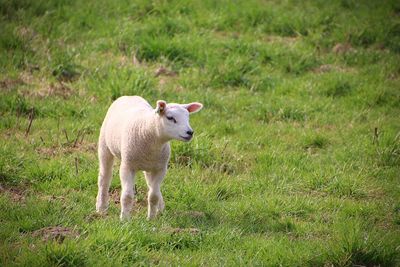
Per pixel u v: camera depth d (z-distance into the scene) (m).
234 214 13.30
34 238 11.30
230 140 16.86
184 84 19.94
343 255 11.43
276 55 22.20
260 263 11.20
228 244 11.86
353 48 23.38
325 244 11.95
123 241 11.23
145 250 11.28
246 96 19.75
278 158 16.22
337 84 20.64
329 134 17.83
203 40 22.22
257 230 12.83
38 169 14.41
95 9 23.72
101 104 18.23
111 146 13.02
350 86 20.72
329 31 24.38
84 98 18.42
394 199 14.45
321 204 14.10
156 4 24.36
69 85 19.08
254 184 14.81
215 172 15.20
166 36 22.30
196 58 21.50
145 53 21.30
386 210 13.91
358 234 12.04
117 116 13.08
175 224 12.47
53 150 15.68
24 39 20.59
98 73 19.55
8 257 10.59
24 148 15.53
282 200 14.03
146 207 13.73
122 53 21.20
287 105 19.08
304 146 17.27
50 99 18.12
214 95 19.45
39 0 23.20
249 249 11.64
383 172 15.62
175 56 21.47
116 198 14.05
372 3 26.58
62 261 10.46
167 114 12.02
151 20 23.39
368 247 11.55
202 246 11.66
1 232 11.47
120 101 13.64
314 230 12.89
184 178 14.77
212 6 25.25
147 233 11.66
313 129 18.14
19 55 20.03
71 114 17.70
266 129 17.86
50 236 11.32
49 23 21.98
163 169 12.70
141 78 18.81
